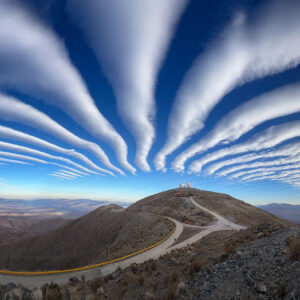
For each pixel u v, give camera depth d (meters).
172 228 44.03
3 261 37.91
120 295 10.11
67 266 48.47
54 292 8.47
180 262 13.40
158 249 26.48
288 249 8.43
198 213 61.56
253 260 8.59
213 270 9.41
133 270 13.94
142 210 86.81
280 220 75.62
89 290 11.47
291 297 5.23
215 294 7.01
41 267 49.22
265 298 5.89
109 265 20.41
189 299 7.45
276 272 6.97
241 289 6.73
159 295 8.92
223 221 50.41
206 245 18.58
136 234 46.66
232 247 11.89
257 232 15.02
